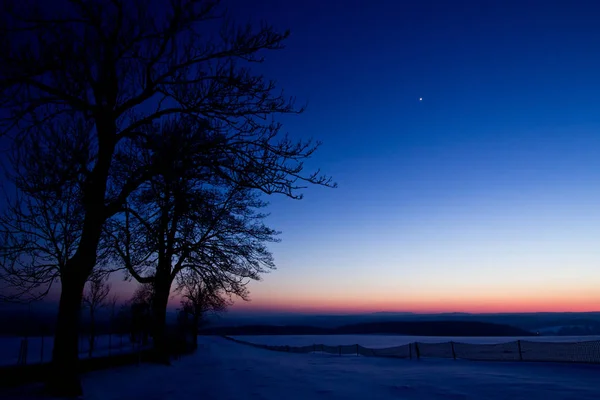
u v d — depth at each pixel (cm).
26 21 1073
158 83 1238
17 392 1148
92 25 1158
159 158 1170
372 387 1502
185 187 1330
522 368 1953
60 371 1157
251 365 2531
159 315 2362
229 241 2411
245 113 1223
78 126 1159
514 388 1396
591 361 1958
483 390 1377
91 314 2634
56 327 1188
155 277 2333
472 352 2872
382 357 3086
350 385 1554
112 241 2003
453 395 1302
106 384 1445
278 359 3175
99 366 1847
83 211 1367
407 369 2144
